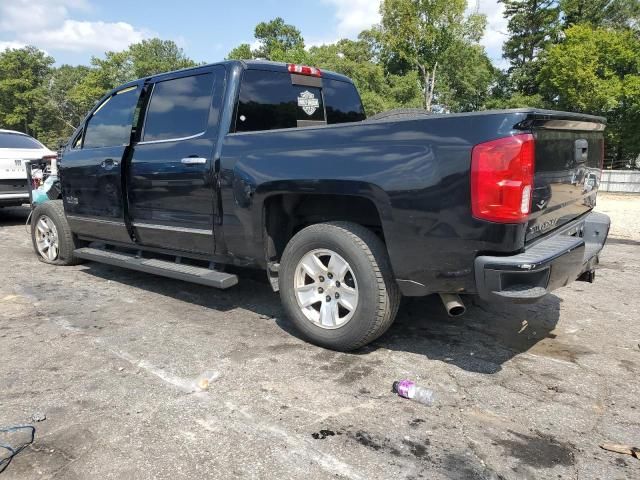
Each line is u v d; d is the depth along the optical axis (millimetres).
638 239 8750
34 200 6934
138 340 3814
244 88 4184
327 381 3160
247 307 4629
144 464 2348
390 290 3340
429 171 2955
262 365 3377
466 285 3010
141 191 4664
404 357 3529
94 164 5129
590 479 2273
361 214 3605
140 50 78812
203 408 2832
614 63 34438
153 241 4746
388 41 46500
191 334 3939
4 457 2398
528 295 2795
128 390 3035
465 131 2844
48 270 5992
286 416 2754
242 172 3783
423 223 3018
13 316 4355
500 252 2844
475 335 3953
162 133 4543
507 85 47625
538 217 3039
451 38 46344
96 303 4730
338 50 50750
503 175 2732
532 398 2982
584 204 3893
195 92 4332
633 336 3967
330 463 2361
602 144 4039
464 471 2318
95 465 2344
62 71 79125
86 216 5445
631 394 3041
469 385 3129
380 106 40500
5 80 73500
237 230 3932
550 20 43969
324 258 3652
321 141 3422
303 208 3910
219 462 2363
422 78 49000
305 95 4805
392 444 2514
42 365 3377
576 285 5461
